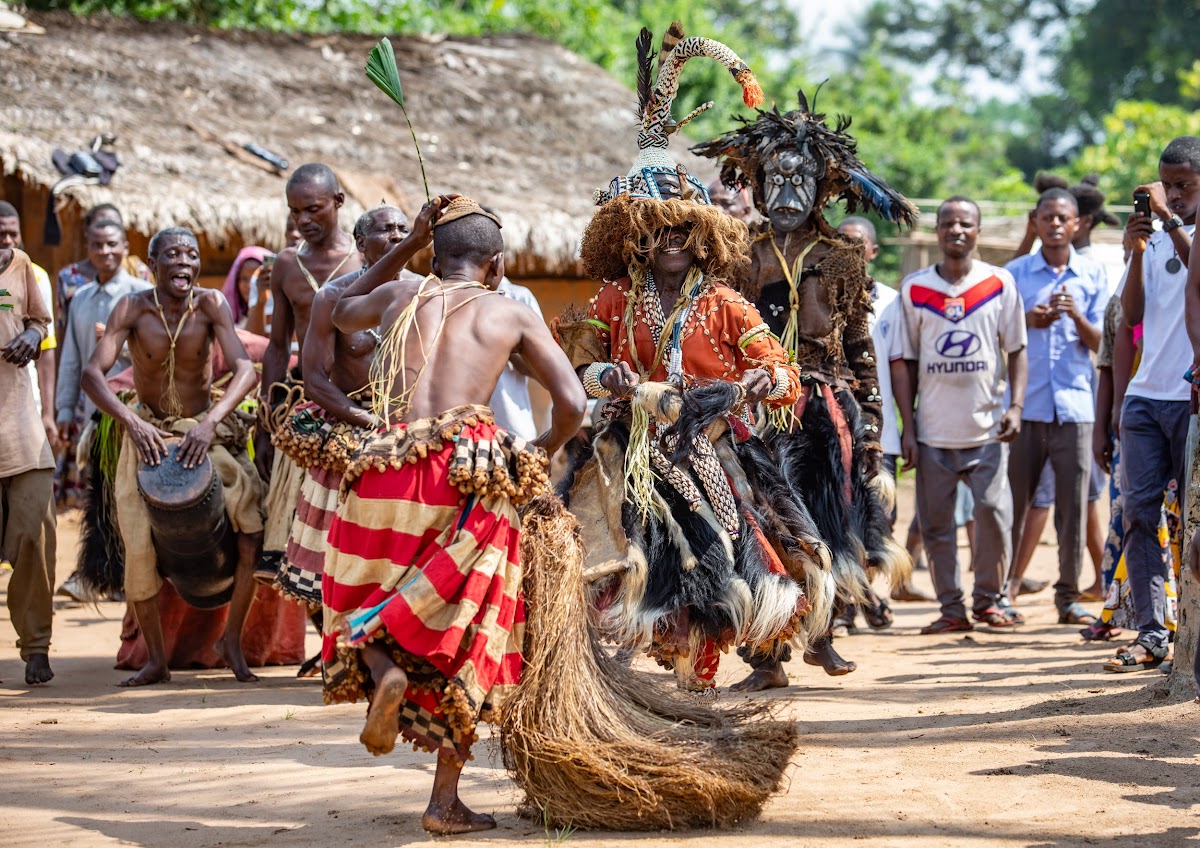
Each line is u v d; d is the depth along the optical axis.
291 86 28.31
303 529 10.80
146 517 12.14
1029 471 15.67
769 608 9.18
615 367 9.46
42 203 25.89
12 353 12.20
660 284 10.01
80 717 10.77
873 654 13.52
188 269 12.30
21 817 7.89
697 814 7.41
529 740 7.38
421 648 7.09
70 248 25.80
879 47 104.06
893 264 42.66
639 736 7.56
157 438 11.99
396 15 45.81
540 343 7.72
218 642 12.91
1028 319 15.57
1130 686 10.77
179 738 9.98
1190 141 11.71
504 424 13.34
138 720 10.65
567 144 28.44
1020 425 15.27
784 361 9.73
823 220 11.70
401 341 7.54
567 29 46.91
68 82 25.89
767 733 7.77
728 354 9.90
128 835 7.53
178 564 12.15
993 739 9.13
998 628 14.98
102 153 22.47
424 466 7.23
